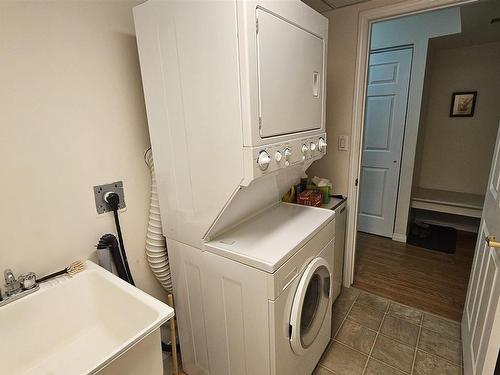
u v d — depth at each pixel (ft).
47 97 3.92
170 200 4.84
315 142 5.05
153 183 5.14
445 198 11.50
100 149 4.60
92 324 4.27
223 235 4.83
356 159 7.73
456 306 7.71
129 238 5.21
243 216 5.34
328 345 6.48
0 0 3.42
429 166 12.81
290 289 4.32
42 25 3.79
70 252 4.41
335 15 7.21
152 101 4.49
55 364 3.72
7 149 3.64
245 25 3.22
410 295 8.23
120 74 4.73
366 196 12.06
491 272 4.60
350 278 8.66
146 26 4.18
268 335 4.14
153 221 5.26
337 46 7.36
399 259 10.21
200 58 3.72
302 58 4.37
